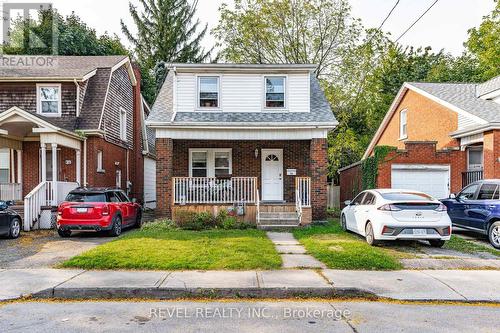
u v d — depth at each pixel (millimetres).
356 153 29406
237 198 15117
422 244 10836
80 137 16453
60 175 17141
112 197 13633
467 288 6965
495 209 10656
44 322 5410
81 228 12398
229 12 29141
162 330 5102
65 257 9406
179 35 42062
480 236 12695
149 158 26703
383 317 5637
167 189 15086
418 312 5863
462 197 12398
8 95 17734
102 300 6578
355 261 8477
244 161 17516
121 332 5027
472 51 32406
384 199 10258
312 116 15945
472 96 19328
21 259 9195
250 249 9695
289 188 17453
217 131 15469
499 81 18672
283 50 29000
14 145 16891
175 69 16219
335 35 28562
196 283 7031
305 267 8328
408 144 16672
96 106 17891
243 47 29359
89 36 32562
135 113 23438
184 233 12398
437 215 9953
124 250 9422
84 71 18281
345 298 6688
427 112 20406
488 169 15445
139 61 41156
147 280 7238
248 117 15883
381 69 30969
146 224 14000
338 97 28031
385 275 7770
